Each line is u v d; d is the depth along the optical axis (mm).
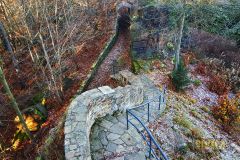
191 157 8227
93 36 19000
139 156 7090
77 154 6180
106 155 7027
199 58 16906
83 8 19344
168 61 15523
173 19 14570
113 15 22344
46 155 7730
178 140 8539
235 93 14547
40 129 12484
